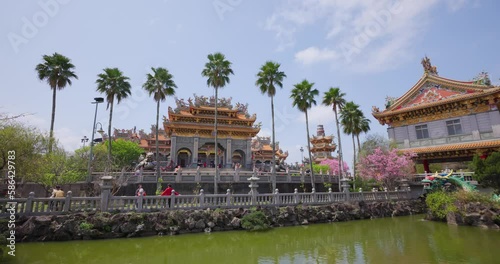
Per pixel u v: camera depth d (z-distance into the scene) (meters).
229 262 12.34
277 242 16.34
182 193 30.20
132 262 12.15
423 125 36.22
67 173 27.66
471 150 31.75
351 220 24.81
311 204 24.23
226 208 20.23
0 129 17.80
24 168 19.36
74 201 16.44
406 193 32.72
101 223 15.72
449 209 22.41
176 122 52.72
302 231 19.62
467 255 12.79
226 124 56.84
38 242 14.48
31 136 20.16
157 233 16.97
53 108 35.59
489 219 19.77
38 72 35.88
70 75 37.19
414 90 37.22
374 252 13.73
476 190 23.50
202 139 54.34
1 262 11.45
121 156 55.31
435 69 36.88
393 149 34.62
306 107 36.94
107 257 12.81
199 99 56.38
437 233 18.70
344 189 27.50
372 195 29.64
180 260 12.62
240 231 18.89
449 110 34.06
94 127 30.72
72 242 14.82
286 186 34.78
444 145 33.59
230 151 55.31
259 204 21.48
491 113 30.83
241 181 32.75
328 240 16.98
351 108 43.53
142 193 18.20
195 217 18.33
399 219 26.14
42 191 27.30
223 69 35.16
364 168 35.09
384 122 40.12
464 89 32.84
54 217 15.22
